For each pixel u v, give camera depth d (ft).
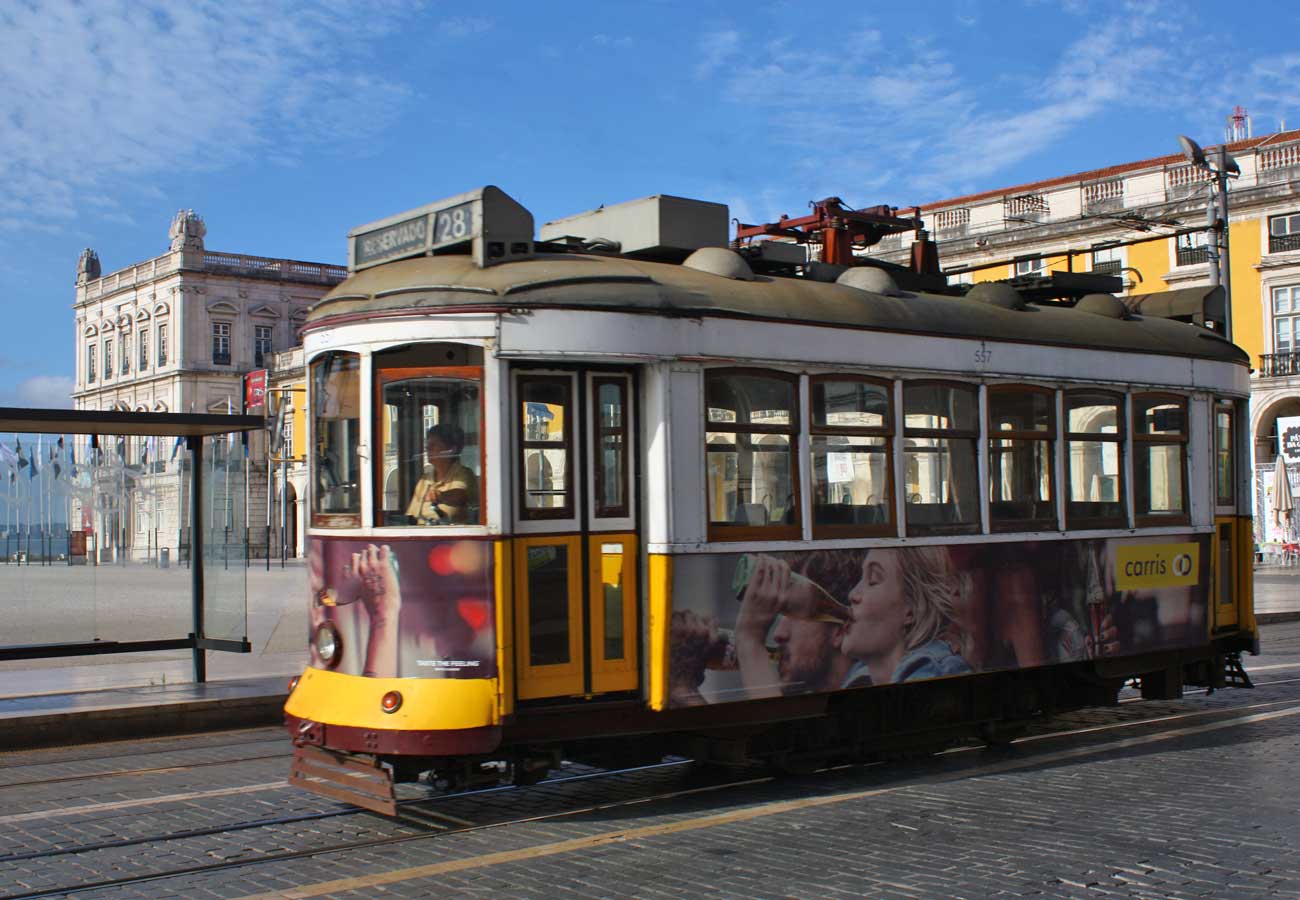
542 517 25.12
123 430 43.06
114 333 268.21
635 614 26.02
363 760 24.57
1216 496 38.34
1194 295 40.98
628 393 26.25
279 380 224.53
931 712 31.96
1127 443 35.40
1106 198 132.46
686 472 26.20
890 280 31.32
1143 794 27.17
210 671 49.16
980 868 21.18
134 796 28.43
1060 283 38.83
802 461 28.07
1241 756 31.68
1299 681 46.93
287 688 42.60
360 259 29.35
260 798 27.86
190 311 243.81
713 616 26.35
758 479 27.37
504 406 24.75
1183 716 38.86
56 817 26.27
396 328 25.25
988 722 33.12
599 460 25.88
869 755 31.04
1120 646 34.60
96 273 283.18
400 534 24.77
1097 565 34.14
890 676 29.17
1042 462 33.14
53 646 40.70
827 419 28.63
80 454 103.04
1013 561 32.04
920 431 30.40
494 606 24.31
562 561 25.29
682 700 25.77
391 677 24.52
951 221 142.31
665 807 26.53
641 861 21.95
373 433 25.31
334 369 26.25
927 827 24.30
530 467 25.12
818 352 28.48
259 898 20.11
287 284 254.27
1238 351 39.55
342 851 23.07
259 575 137.08
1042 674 34.58
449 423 24.97
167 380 246.47
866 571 28.94
